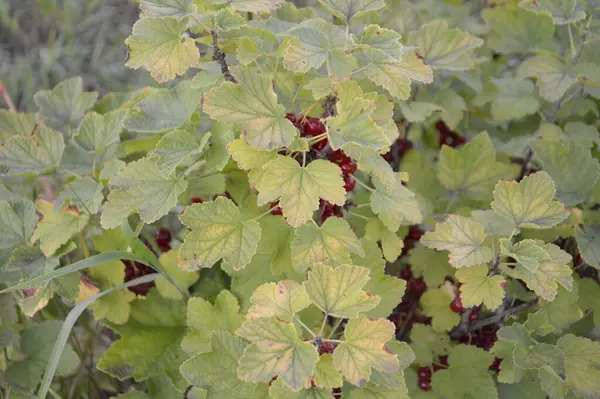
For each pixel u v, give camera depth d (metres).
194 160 0.62
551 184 0.62
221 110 0.56
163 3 0.58
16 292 0.73
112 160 0.65
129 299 0.69
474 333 0.69
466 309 0.67
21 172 0.66
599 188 0.68
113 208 0.60
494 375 0.68
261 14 0.67
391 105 0.61
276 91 0.63
